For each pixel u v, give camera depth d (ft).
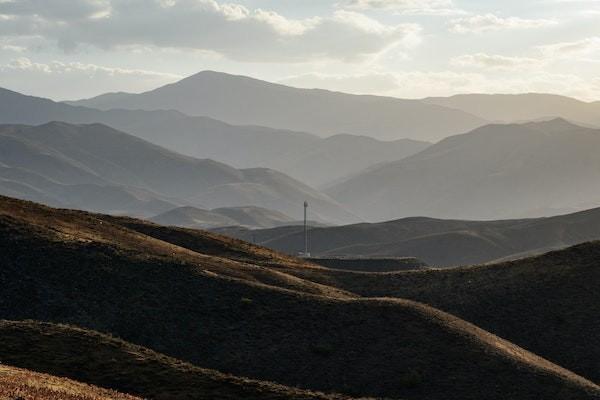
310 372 274.36
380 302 332.39
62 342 222.89
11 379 154.30
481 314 388.78
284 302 329.72
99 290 319.06
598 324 364.99
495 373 275.80
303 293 345.10
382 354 287.48
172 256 399.65
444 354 287.69
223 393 206.49
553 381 274.57
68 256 343.05
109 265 342.23
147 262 353.92
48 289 312.91
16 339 219.41
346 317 315.78
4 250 335.88
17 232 358.64
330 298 342.03
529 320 377.30
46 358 209.97
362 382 269.03
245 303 322.75
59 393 150.10
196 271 353.92
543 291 401.49
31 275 320.50
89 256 346.74
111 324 295.48
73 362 210.59
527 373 277.44
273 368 276.41
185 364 226.99
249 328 303.48
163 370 216.74
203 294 329.31
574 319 372.38
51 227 389.39
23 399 136.67
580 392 269.23
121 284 326.85
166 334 293.84
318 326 306.96
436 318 318.45
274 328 304.09
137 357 222.28
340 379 270.67
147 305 312.50
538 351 353.10
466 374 274.36
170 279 339.98
